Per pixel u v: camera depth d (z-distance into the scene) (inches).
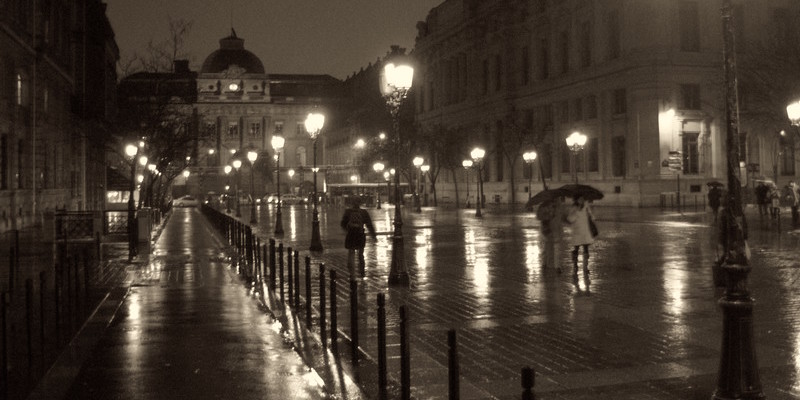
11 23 1293.1
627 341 385.4
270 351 374.6
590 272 681.6
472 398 287.1
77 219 1091.3
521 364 340.5
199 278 677.9
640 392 292.8
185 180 5300.2
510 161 2743.6
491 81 3061.0
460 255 880.9
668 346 372.5
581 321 442.0
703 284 593.0
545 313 471.5
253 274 697.0
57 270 428.8
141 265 796.0
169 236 1305.4
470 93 3213.6
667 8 2194.9
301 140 5620.1
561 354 359.3
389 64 653.3
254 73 5654.5
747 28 2261.3
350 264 658.8
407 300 533.6
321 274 415.8
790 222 1350.9
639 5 2217.0
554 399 285.3
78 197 1898.4
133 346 388.2
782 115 1804.9
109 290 597.0
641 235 1144.8
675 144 2193.7
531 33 2817.4
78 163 1916.8
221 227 1379.2
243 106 5516.7
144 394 301.0
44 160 1537.9
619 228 1314.0
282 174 5516.7
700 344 374.9
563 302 514.0
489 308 494.3
